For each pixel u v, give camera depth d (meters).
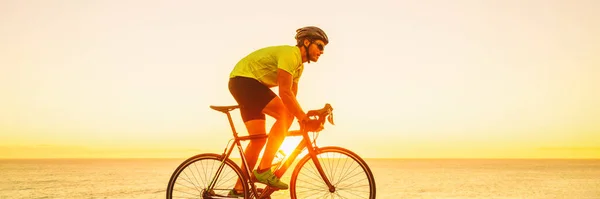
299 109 3.39
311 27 3.58
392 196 39.47
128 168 199.12
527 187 54.53
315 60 3.61
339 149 3.49
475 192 44.97
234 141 3.54
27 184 72.94
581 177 90.88
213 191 3.54
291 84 3.42
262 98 3.47
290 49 3.47
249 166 3.52
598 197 36.12
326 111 3.45
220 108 3.51
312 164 3.49
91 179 92.25
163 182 79.12
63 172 140.88
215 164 3.55
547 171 141.38
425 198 36.56
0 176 107.75
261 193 3.49
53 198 42.75
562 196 37.50
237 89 3.50
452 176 101.31
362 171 3.47
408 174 117.19
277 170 3.50
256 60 3.50
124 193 49.22
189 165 3.55
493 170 157.38
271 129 3.48
